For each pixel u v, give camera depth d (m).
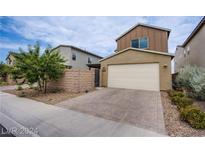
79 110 5.73
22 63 8.91
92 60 24.19
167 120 4.39
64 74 10.16
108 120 4.54
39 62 9.02
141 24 14.86
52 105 6.71
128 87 11.73
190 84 8.45
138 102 6.79
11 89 13.80
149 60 10.95
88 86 10.53
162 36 14.02
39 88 10.66
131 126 4.02
